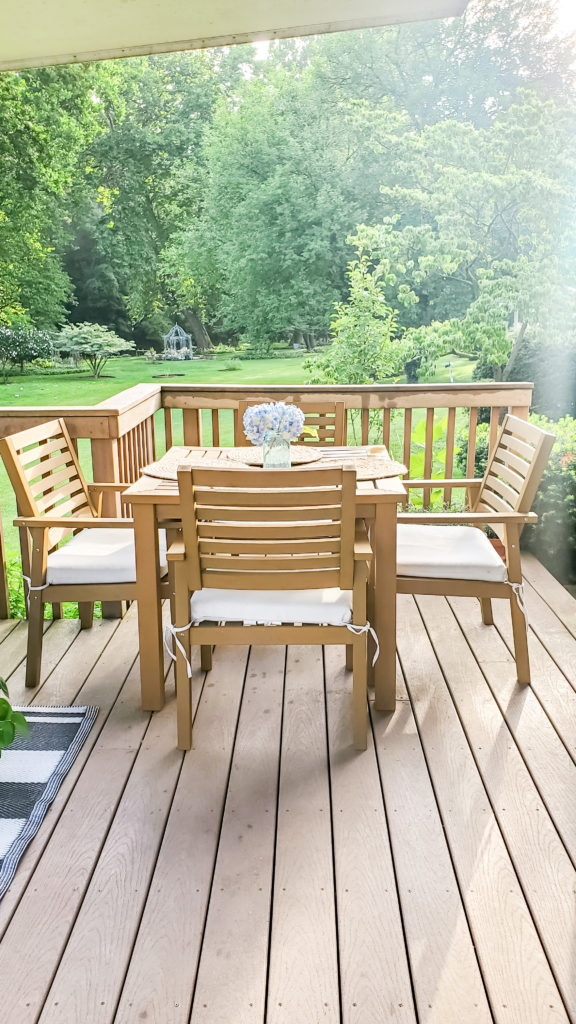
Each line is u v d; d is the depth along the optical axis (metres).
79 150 13.06
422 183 10.52
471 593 2.83
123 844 2.09
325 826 2.15
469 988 1.62
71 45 3.69
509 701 2.83
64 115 12.88
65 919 1.83
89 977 1.67
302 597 2.49
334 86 11.76
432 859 2.02
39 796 2.29
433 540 3.05
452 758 2.48
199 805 2.25
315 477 2.27
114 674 3.10
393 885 1.92
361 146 11.72
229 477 2.27
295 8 3.39
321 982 1.64
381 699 2.78
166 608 3.80
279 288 12.51
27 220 13.06
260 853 2.05
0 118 12.71
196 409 4.45
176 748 2.55
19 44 3.65
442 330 9.20
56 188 13.08
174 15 3.41
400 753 2.51
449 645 3.33
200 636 2.48
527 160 9.48
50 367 13.26
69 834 2.13
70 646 3.37
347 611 2.45
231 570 2.44
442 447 9.39
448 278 10.73
